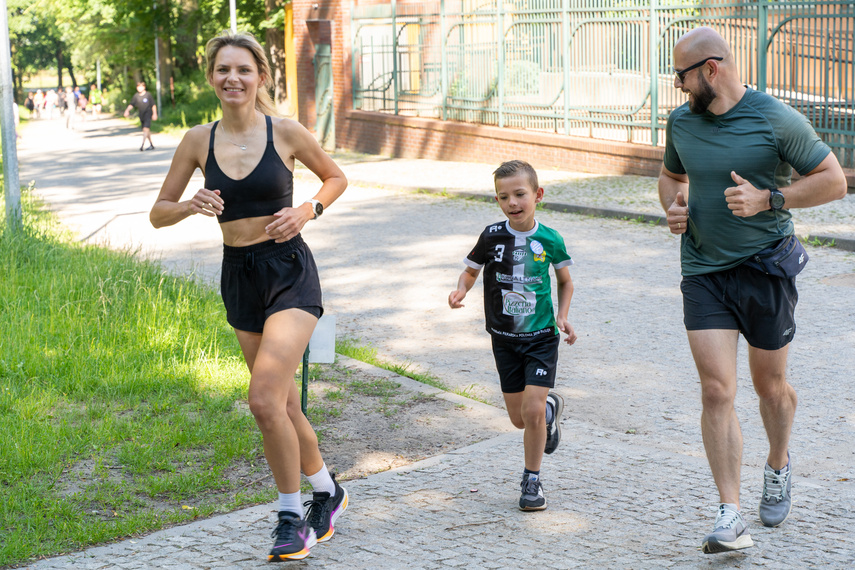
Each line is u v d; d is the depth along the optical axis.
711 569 4.05
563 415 6.80
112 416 6.21
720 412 4.19
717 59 4.14
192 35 50.81
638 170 19.59
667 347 8.46
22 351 7.36
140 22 47.12
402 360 8.30
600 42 20.64
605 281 11.05
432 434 6.11
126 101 68.94
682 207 4.30
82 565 4.20
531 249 4.77
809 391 7.10
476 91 24.39
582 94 21.27
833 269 11.11
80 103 58.50
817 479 5.43
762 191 4.07
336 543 4.42
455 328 9.36
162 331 8.00
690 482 5.12
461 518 4.69
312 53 31.20
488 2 23.55
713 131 4.23
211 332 8.18
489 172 22.00
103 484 5.16
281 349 4.10
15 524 4.64
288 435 4.13
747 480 5.22
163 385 6.81
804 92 16.73
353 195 19.59
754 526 4.52
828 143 16.50
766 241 4.24
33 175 24.91
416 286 11.19
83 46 55.06
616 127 20.59
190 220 16.56
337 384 7.20
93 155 31.16
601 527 4.54
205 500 5.03
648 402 7.05
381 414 6.52
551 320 4.83
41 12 54.03
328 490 4.52
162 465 5.43
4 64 12.51
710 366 4.22
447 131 24.95
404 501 4.93
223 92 4.20
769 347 4.32
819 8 16.22
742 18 17.50
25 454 5.43
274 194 4.24
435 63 25.69
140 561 4.24
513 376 4.93
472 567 4.12
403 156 26.70
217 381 6.98
